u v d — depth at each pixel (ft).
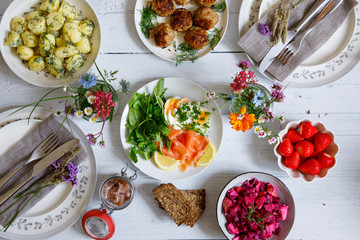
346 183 3.16
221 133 3.00
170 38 2.89
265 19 2.89
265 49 2.91
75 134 3.01
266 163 3.14
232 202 2.97
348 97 3.13
